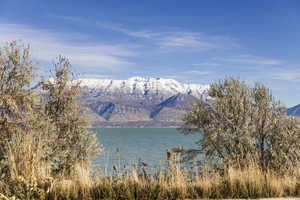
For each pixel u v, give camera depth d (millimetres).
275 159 11258
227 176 8852
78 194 7637
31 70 10797
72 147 11258
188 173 9336
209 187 8070
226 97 13258
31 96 10711
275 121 12312
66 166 10602
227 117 12898
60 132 11320
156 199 7609
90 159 11430
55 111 11578
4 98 9953
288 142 11812
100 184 7992
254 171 8805
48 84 11555
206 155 12867
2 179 7383
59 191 7496
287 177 9094
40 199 7082
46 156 10023
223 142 12438
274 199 7660
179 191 7859
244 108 12961
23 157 7789
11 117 10273
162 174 8508
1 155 8930
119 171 8578
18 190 7031
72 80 11852
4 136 9703
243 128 12289
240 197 7836
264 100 12742
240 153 11828
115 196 7539
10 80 10531
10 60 10539
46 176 7805
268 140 12461
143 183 8094
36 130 10227
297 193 8156
